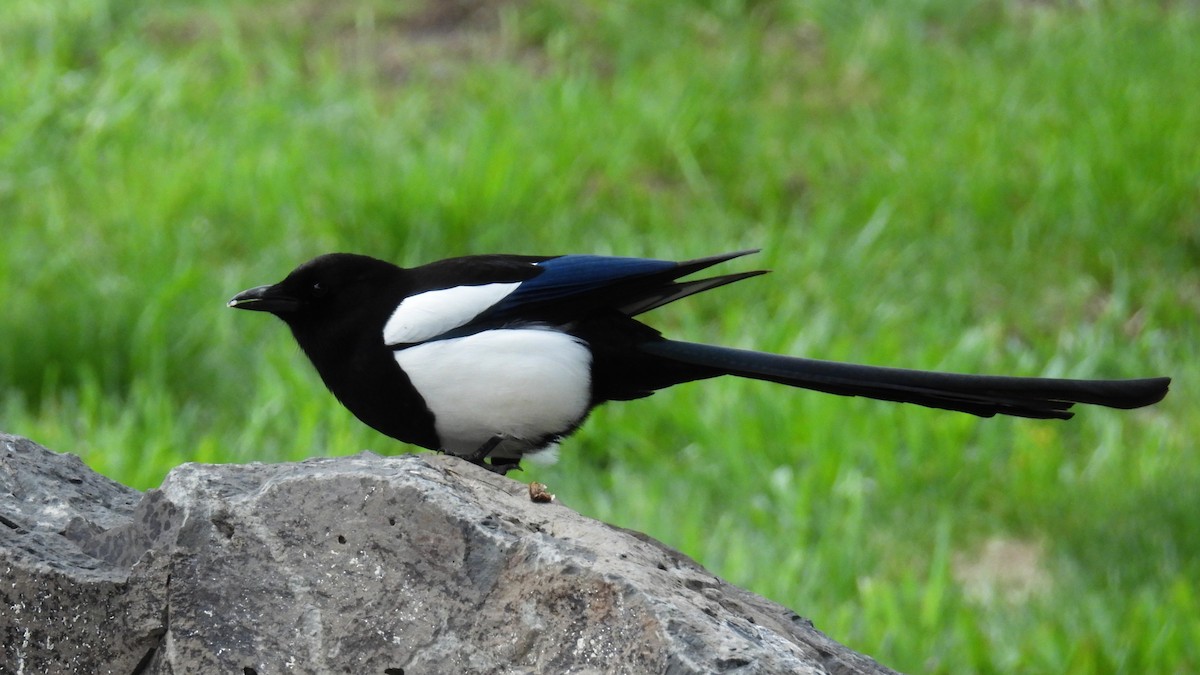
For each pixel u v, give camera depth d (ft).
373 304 19.51
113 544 15.40
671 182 50.88
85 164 50.34
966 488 36.73
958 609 31.45
